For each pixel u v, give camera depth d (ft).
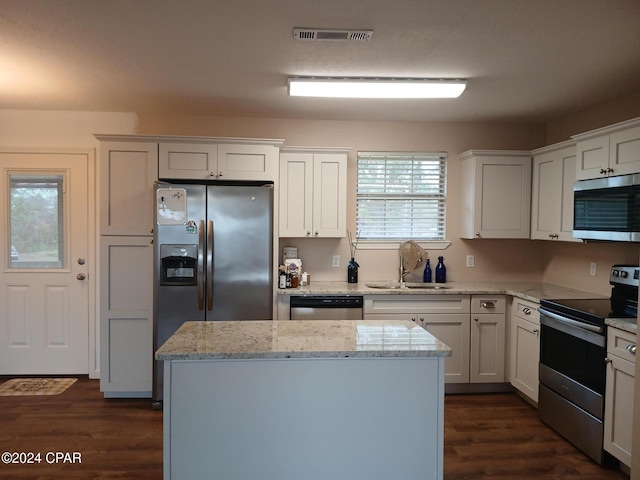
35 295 13.60
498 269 14.47
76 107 12.89
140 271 11.84
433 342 6.49
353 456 6.13
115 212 11.76
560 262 13.43
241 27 7.59
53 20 7.37
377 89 10.42
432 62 9.09
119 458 8.98
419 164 14.29
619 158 9.16
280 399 6.02
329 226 13.02
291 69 9.57
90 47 8.46
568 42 8.08
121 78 10.25
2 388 12.73
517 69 9.45
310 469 6.08
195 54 8.79
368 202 14.24
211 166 11.89
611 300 10.16
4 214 13.47
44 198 13.55
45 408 11.43
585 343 9.09
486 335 12.47
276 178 12.10
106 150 11.69
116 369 11.89
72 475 8.34
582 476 8.43
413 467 6.20
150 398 12.16
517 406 11.76
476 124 14.28
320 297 12.03
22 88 11.08
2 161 13.39
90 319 13.67
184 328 7.40
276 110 12.94
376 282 13.94
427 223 14.37
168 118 13.55
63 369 13.73
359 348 6.11
